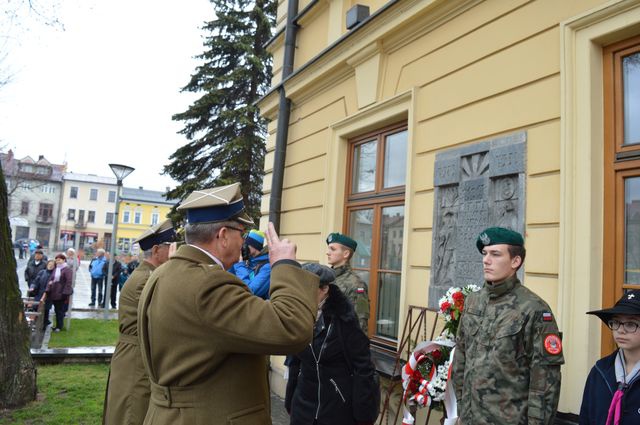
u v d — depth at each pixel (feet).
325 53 19.11
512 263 8.29
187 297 5.26
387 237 16.46
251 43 53.21
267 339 5.08
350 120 18.07
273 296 5.56
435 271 13.21
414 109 14.69
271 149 24.44
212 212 5.97
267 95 24.67
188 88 53.98
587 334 9.28
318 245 19.36
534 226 10.59
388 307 15.97
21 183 173.06
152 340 5.50
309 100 21.45
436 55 14.17
